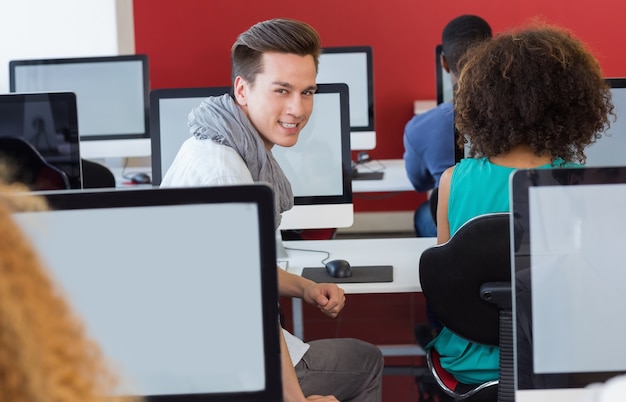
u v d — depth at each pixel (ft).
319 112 10.29
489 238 7.14
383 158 20.54
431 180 13.19
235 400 4.97
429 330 14.02
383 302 15.89
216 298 4.89
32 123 8.93
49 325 2.06
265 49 7.39
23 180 9.00
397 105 20.33
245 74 7.52
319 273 9.18
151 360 4.93
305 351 7.68
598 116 7.57
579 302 5.20
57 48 17.12
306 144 10.30
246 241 4.84
